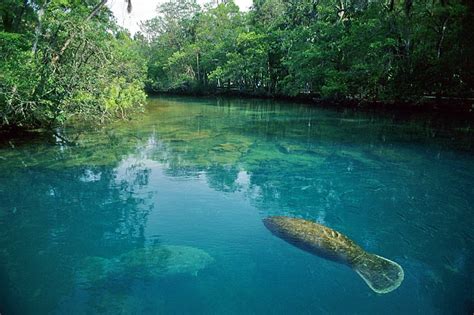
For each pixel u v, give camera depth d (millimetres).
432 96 20766
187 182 8055
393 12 19797
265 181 8070
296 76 26109
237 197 7074
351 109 22547
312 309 3652
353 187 7598
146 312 3627
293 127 15609
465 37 17016
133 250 4902
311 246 4770
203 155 10500
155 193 7348
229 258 4672
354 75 21125
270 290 3980
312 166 9219
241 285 4066
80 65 13242
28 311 3668
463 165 9141
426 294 3918
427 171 8648
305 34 25016
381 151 10719
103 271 4406
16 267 4562
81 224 5891
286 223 5430
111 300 3828
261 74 33812
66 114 13227
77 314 3613
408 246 5039
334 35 23062
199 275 4285
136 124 16656
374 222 5867
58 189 7645
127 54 21859
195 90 39906
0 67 10258
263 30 33438
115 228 5711
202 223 5832
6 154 10469
